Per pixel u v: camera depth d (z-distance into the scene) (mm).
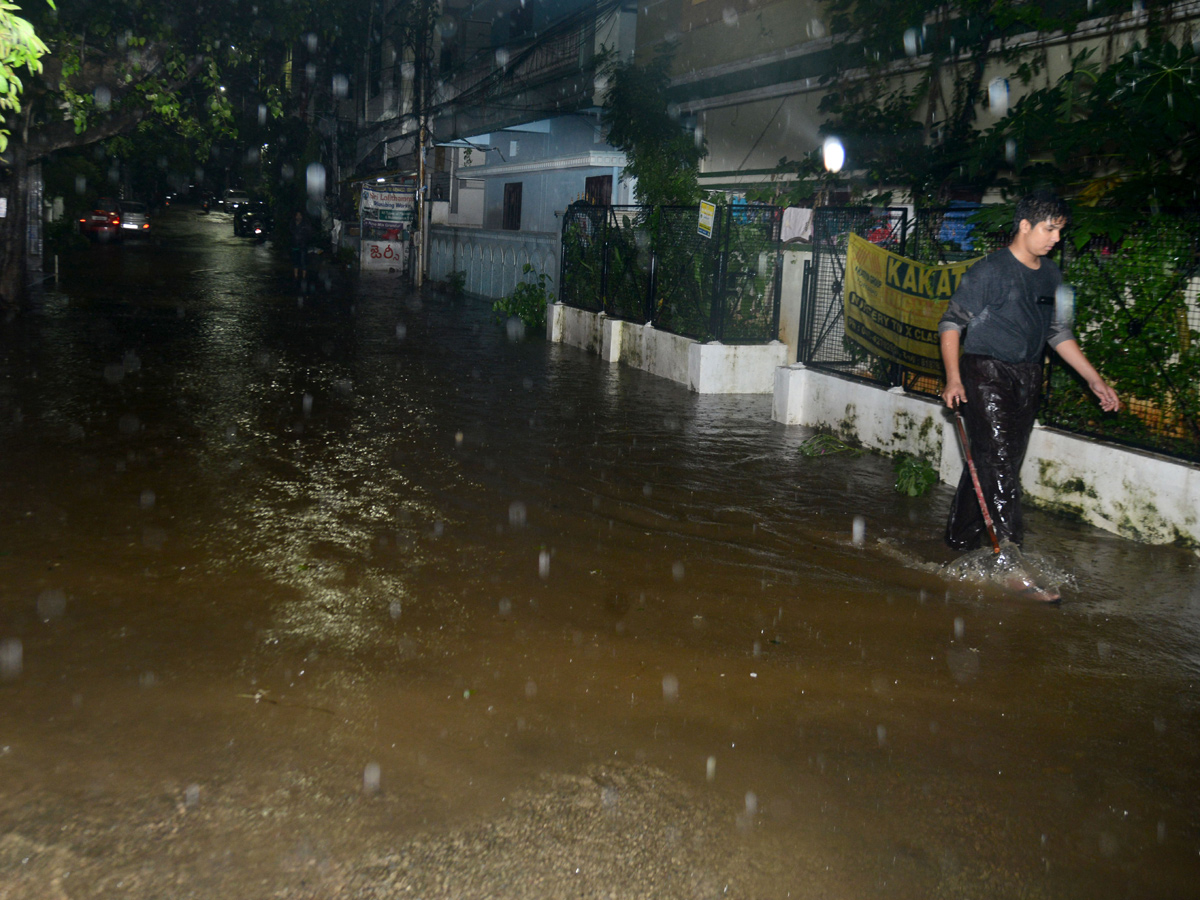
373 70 43344
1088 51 9703
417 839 3168
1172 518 6473
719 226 12039
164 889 2898
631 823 3303
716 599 5371
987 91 11617
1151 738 4023
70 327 15742
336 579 5445
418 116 27922
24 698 3965
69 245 33406
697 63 17969
